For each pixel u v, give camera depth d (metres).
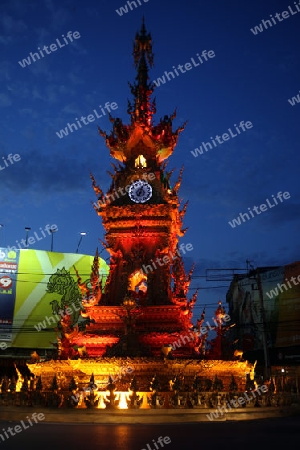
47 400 29.56
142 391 30.69
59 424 25.89
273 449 18.02
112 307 38.19
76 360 33.25
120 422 26.52
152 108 45.09
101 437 20.83
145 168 42.25
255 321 75.88
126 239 41.34
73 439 20.23
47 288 79.00
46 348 76.12
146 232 40.88
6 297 76.50
